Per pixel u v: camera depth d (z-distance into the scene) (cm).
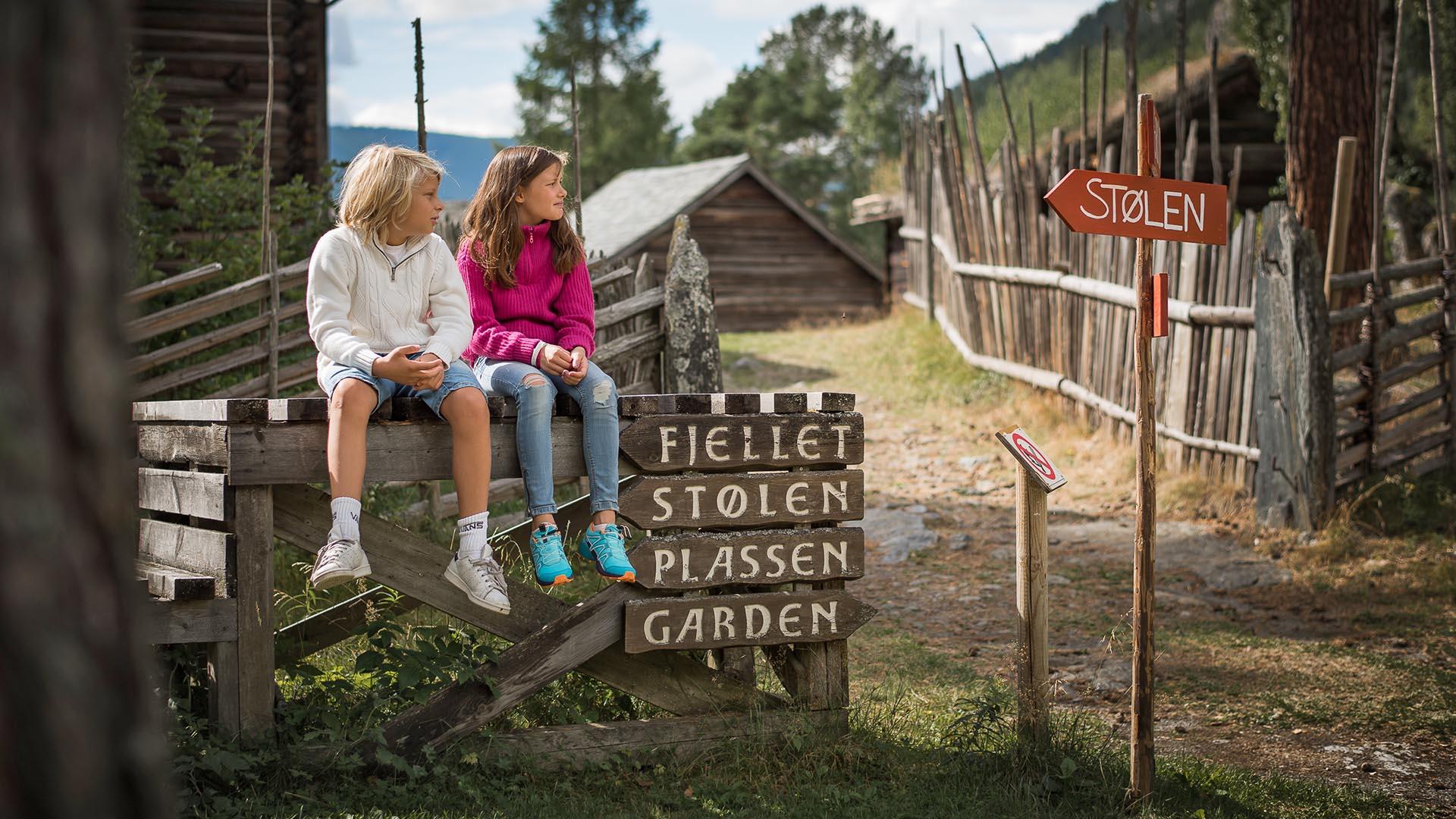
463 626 504
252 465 354
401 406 370
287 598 522
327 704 402
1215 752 468
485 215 395
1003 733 438
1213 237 389
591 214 2714
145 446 409
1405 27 1609
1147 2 1038
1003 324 1265
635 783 395
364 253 362
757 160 5450
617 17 4503
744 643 415
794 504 420
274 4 1109
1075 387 1079
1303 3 1001
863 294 2395
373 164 361
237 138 1109
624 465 407
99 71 121
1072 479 959
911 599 702
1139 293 385
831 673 434
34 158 115
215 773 343
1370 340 836
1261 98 1522
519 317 403
